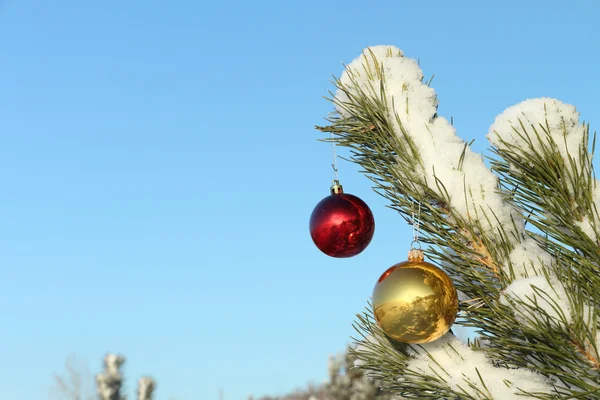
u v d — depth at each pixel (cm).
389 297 86
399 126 91
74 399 520
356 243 96
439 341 91
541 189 86
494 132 88
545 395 84
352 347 95
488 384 87
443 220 89
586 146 85
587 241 84
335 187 100
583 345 81
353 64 96
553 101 87
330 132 95
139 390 517
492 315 87
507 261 87
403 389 91
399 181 91
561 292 83
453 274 90
